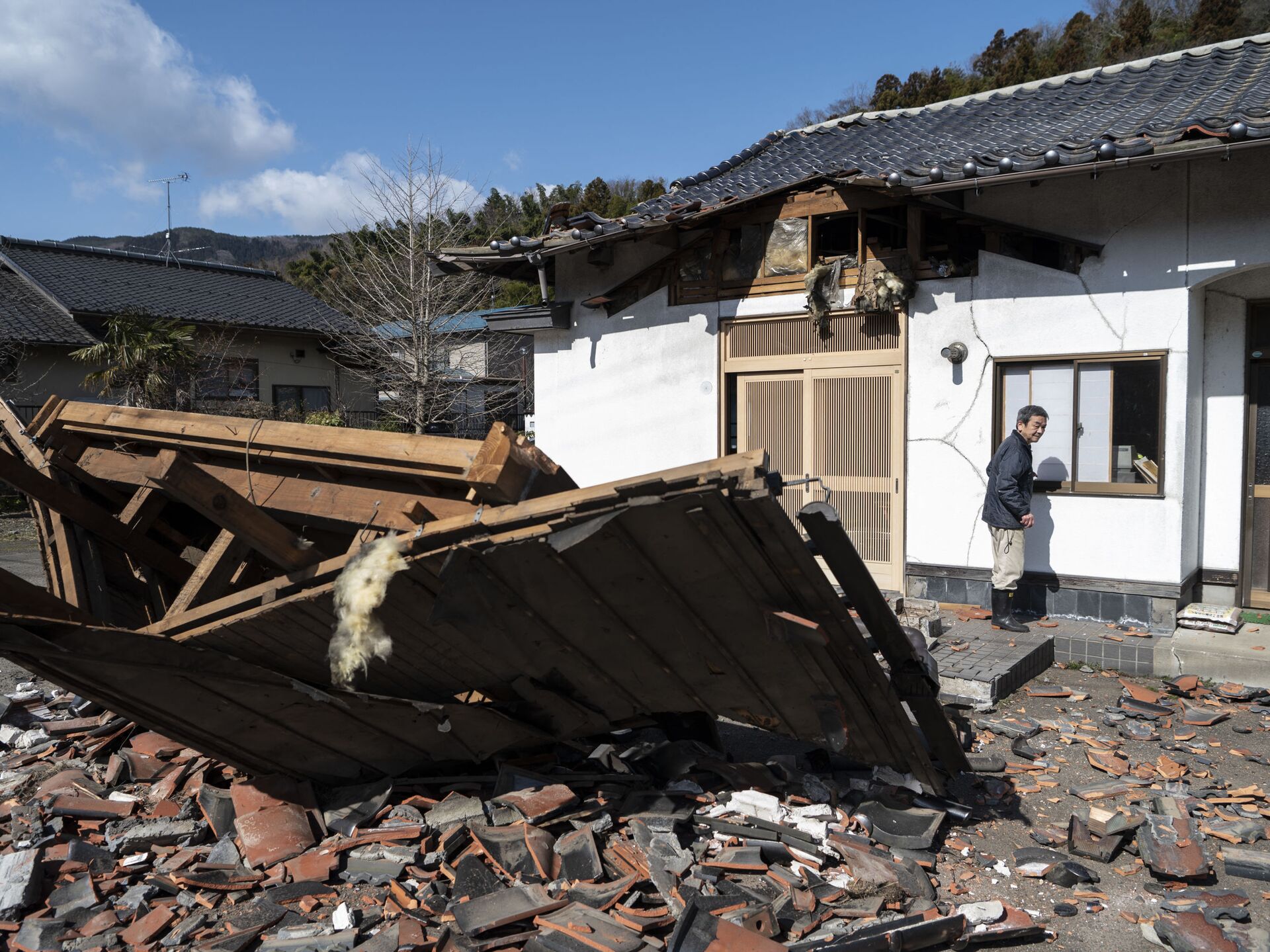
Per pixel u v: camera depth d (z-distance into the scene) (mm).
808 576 3480
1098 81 10750
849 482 8789
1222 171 6875
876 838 4305
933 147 9617
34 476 4660
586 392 10578
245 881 3852
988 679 6227
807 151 11531
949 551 8211
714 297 9484
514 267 11023
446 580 3582
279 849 4043
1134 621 7434
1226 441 7875
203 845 4223
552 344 10828
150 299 23688
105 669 3748
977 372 7980
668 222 8844
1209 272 6965
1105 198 7375
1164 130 6820
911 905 3750
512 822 4195
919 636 6066
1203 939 3490
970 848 4383
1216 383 7879
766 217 8867
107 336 19688
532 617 3883
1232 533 7898
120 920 3633
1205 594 8055
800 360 8992
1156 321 7207
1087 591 7637
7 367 20031
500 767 4707
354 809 4438
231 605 4016
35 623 3498
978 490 8023
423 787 4680
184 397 20344
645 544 3418
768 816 4363
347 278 26875
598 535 3355
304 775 4605
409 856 3949
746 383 9414
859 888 3758
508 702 4754
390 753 4617
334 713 4234
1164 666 6895
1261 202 6734
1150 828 4367
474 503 3682
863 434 8680
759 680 4176
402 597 3879
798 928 3516
